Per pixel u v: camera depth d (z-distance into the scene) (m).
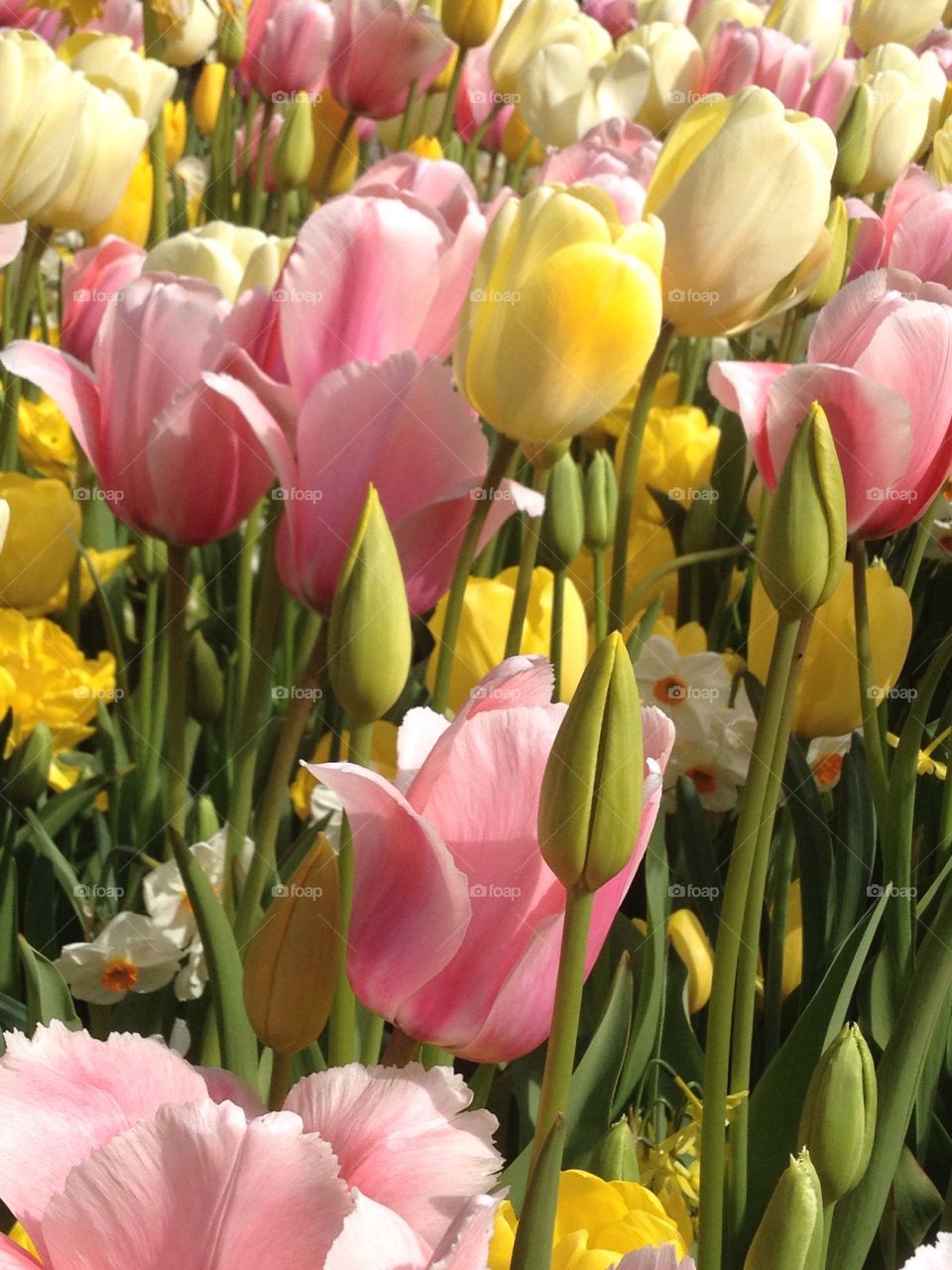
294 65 1.63
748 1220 0.89
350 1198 0.63
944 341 0.86
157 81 1.35
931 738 1.12
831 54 1.69
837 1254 0.86
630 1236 0.77
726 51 1.49
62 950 0.99
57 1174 0.67
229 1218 0.63
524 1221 0.72
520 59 1.67
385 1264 0.63
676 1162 0.90
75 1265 0.64
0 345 1.29
